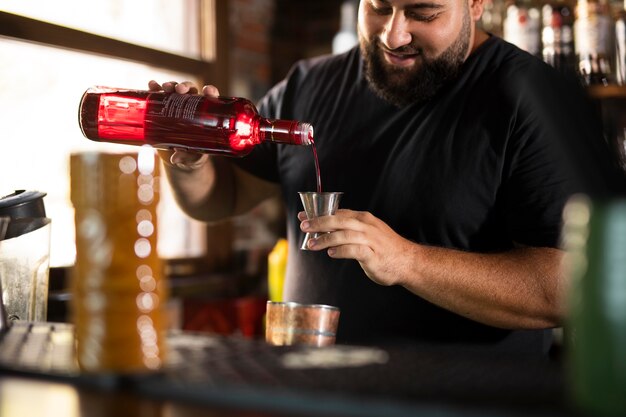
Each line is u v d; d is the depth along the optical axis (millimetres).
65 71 2863
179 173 1855
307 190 1871
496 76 1711
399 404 681
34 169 2736
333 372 815
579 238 652
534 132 1635
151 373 802
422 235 1727
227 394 739
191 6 3568
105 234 815
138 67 3219
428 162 1733
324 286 1779
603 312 631
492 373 819
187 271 3459
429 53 1669
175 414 699
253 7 3926
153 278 834
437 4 1613
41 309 1419
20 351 938
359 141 1820
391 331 1703
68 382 815
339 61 1962
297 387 741
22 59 2689
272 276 3098
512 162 1673
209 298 3389
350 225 1408
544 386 752
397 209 1745
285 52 4160
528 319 1603
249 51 3920
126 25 3195
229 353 926
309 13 4207
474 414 657
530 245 1666
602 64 2502
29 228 1371
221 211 2027
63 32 2756
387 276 1479
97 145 2928
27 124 2709
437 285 1530
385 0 1635
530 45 2672
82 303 822
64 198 2836
